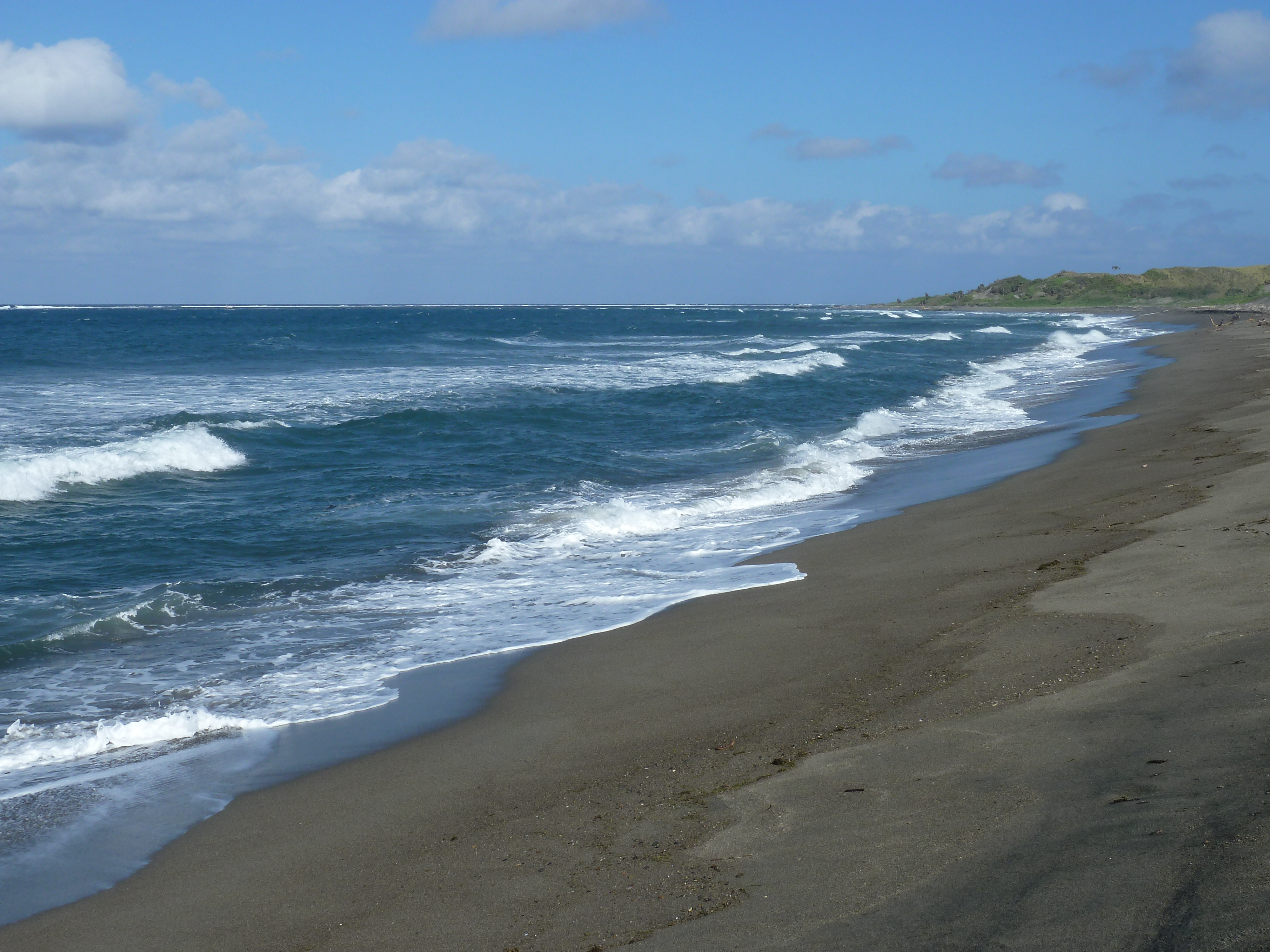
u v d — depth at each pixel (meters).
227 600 10.70
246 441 20.97
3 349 49.16
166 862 5.16
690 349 57.44
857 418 25.89
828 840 4.39
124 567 12.09
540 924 4.07
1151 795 4.17
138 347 54.53
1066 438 20.09
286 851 5.18
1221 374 31.48
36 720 7.40
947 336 72.50
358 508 15.27
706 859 4.43
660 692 7.32
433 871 4.76
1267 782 4.01
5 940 4.45
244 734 7.04
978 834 4.14
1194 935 3.07
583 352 54.81
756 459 19.39
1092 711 5.41
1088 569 8.95
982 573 9.62
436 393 30.23
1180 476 13.43
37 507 15.26
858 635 8.14
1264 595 7.08
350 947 4.11
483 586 11.04
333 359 47.84
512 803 5.54
